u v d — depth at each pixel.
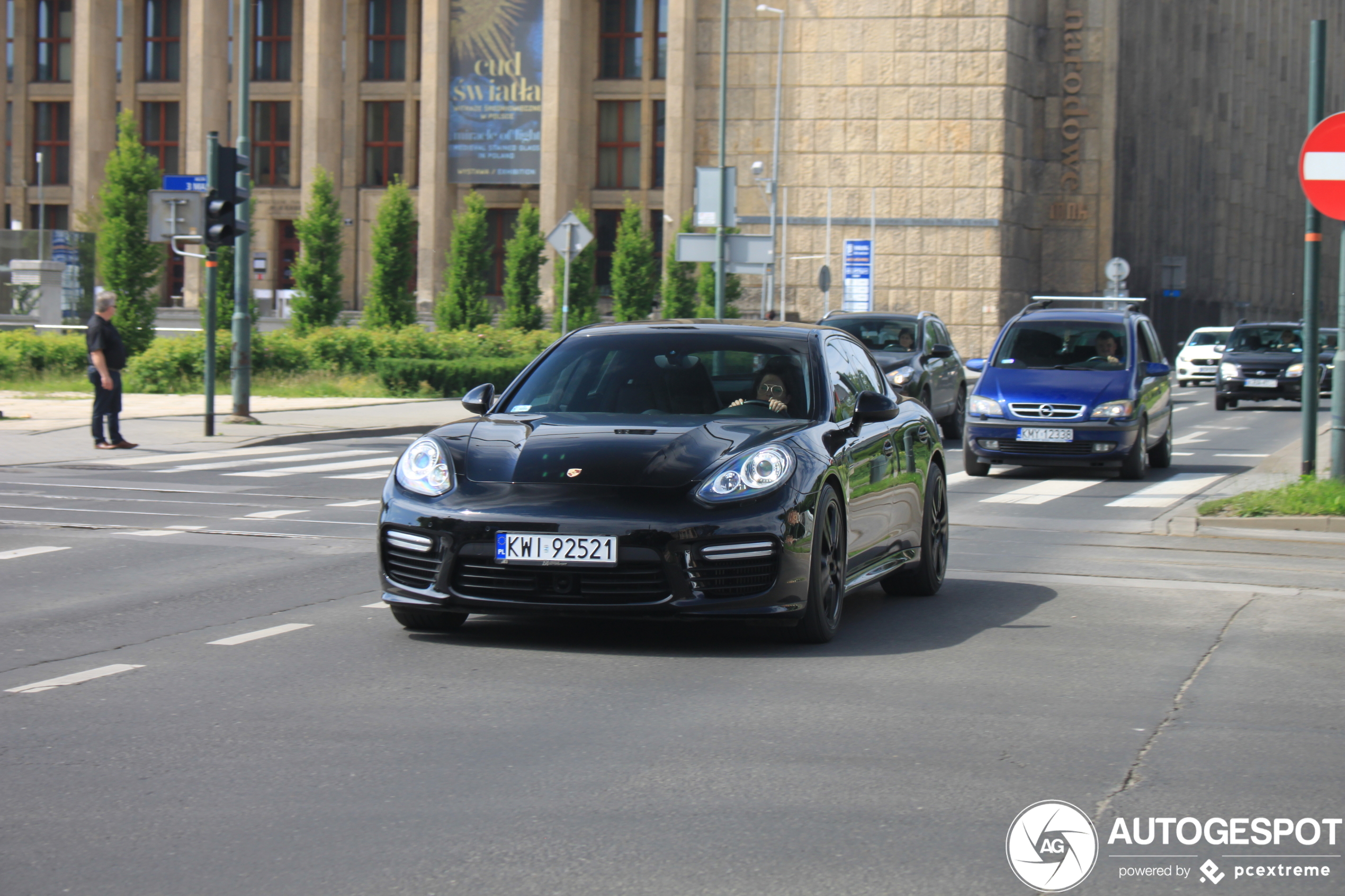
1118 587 12.86
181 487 19.94
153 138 87.62
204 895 5.21
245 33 28.70
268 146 86.44
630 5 83.88
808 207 82.00
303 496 19.00
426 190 80.06
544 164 79.38
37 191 88.44
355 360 44.44
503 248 84.88
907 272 81.06
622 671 9.05
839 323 31.08
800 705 8.19
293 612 11.03
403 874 5.43
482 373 41.72
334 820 6.07
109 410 24.67
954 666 9.34
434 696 8.34
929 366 30.23
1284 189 121.50
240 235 29.08
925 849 5.76
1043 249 83.44
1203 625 10.97
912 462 12.05
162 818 6.08
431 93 79.81
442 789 6.52
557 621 10.72
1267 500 16.95
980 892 5.29
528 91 79.44
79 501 18.12
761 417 10.58
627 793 6.47
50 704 8.09
